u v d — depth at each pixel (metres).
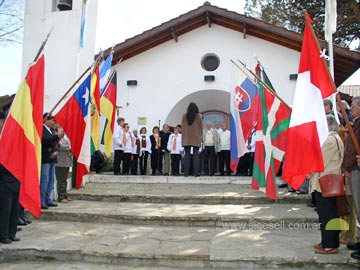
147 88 14.05
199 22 13.70
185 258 5.17
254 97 9.40
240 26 13.31
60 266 5.21
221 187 9.80
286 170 5.28
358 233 5.70
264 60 13.46
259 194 8.59
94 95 9.02
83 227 6.69
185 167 10.82
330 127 5.44
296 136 5.29
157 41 13.95
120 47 13.33
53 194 8.32
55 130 7.98
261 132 8.52
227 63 13.70
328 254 5.14
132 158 11.96
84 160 8.24
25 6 13.02
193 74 13.89
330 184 5.05
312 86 5.39
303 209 7.57
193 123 10.69
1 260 5.46
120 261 5.30
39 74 6.04
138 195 8.46
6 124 5.61
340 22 18.00
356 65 12.66
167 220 6.85
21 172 5.58
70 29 12.55
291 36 12.49
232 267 5.10
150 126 13.90
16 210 5.86
